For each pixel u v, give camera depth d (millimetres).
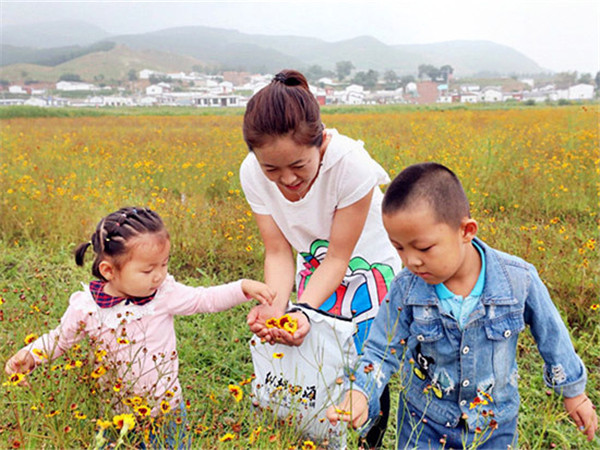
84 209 5715
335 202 2258
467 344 1877
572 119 11703
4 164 7727
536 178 6707
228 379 2996
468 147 8031
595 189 6180
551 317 1879
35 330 3004
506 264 1872
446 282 1886
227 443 2102
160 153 9773
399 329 2020
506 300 1847
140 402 1999
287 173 1991
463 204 1743
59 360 2508
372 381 1964
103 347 2348
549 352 1902
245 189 2459
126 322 2320
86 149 9203
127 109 57188
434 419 1996
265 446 2068
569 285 3846
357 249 2418
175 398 2383
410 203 1674
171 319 2459
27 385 2199
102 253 2268
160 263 2297
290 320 2090
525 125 14367
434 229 1680
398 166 6957
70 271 4469
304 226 2373
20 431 1954
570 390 1916
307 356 2221
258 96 1918
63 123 25828
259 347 2336
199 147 10562
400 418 2164
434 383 1976
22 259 4875
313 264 2523
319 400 2221
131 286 2277
